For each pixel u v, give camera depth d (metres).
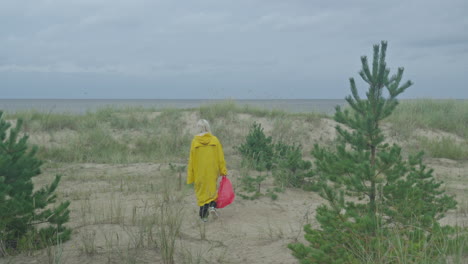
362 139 4.31
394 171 4.06
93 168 10.40
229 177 9.12
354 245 3.43
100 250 4.29
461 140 15.09
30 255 4.04
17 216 4.30
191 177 5.93
